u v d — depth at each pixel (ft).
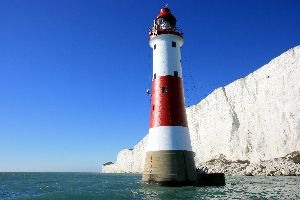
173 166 102.89
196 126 344.49
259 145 269.85
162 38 114.83
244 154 280.31
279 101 267.39
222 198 83.20
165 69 111.96
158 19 118.73
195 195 88.94
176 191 96.63
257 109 286.66
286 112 258.37
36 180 285.02
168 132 105.60
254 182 142.00
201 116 343.87
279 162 222.07
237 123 304.30
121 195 96.27
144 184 107.34
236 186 119.14
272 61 288.10
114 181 221.46
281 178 170.40
